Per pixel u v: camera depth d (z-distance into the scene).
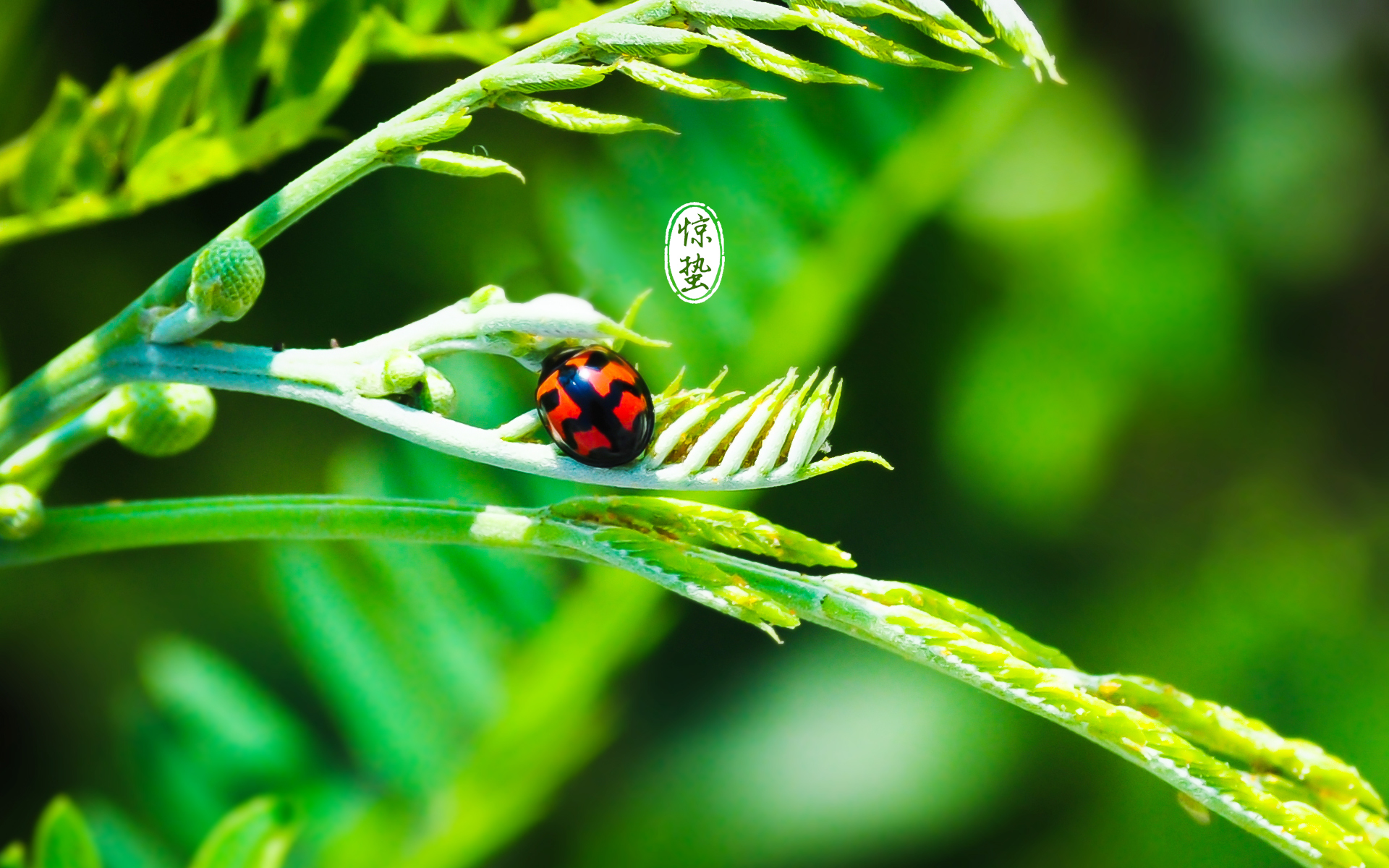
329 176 0.17
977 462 0.40
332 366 0.17
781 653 0.41
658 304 0.24
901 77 0.25
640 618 0.25
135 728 0.26
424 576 0.25
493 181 0.37
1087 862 0.40
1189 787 0.17
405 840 0.24
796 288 0.24
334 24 0.20
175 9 0.38
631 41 0.17
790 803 0.39
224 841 0.21
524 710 0.25
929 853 0.40
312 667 0.25
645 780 0.40
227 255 0.17
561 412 0.17
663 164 0.25
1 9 0.22
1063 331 0.40
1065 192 0.39
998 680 0.17
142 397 0.18
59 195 0.20
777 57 0.17
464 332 0.17
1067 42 0.40
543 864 0.38
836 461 0.17
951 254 0.38
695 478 0.17
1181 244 0.41
